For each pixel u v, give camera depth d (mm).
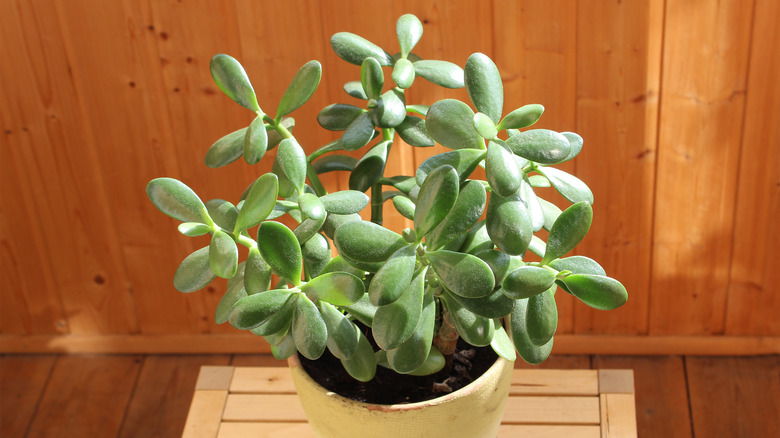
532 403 1132
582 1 1308
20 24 1360
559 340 1692
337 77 1377
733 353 1667
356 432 878
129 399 1692
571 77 1363
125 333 1764
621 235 1527
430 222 770
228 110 1417
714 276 1572
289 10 1329
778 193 1452
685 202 1479
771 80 1352
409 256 772
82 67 1391
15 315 1733
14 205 1561
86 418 1658
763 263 1541
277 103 1402
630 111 1386
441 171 763
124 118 1439
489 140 776
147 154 1480
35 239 1610
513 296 775
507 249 782
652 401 1606
